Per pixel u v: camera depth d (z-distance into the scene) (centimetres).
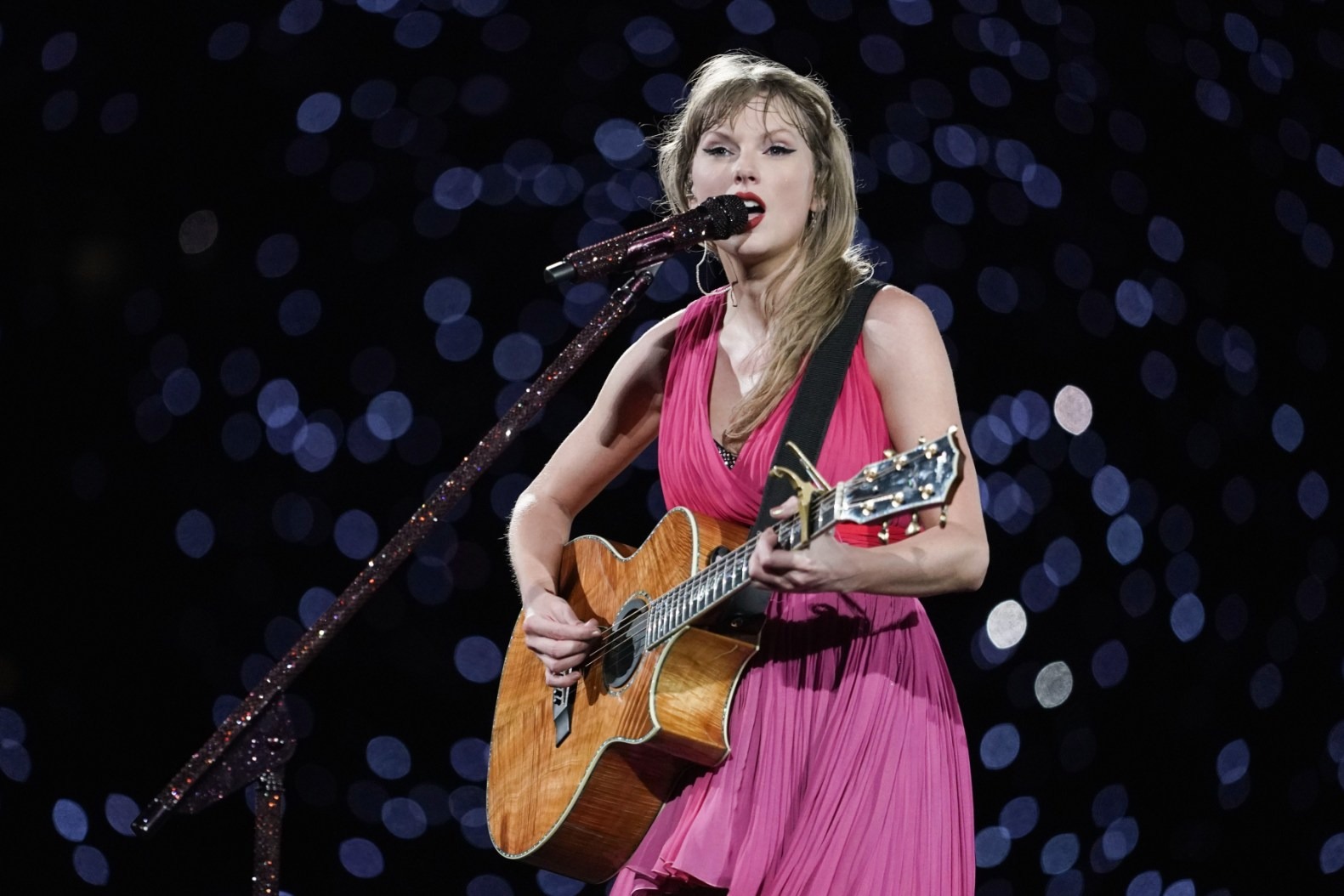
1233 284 1612
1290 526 1620
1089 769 1592
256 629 1697
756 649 684
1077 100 1558
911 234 1605
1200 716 1605
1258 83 1547
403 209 1677
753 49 1591
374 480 1700
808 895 657
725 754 680
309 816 1644
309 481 1705
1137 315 1562
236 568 1700
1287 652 1606
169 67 1678
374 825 1630
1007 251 1606
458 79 1647
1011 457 1667
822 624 692
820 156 746
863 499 579
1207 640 1612
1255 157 1569
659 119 1620
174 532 1711
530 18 1631
